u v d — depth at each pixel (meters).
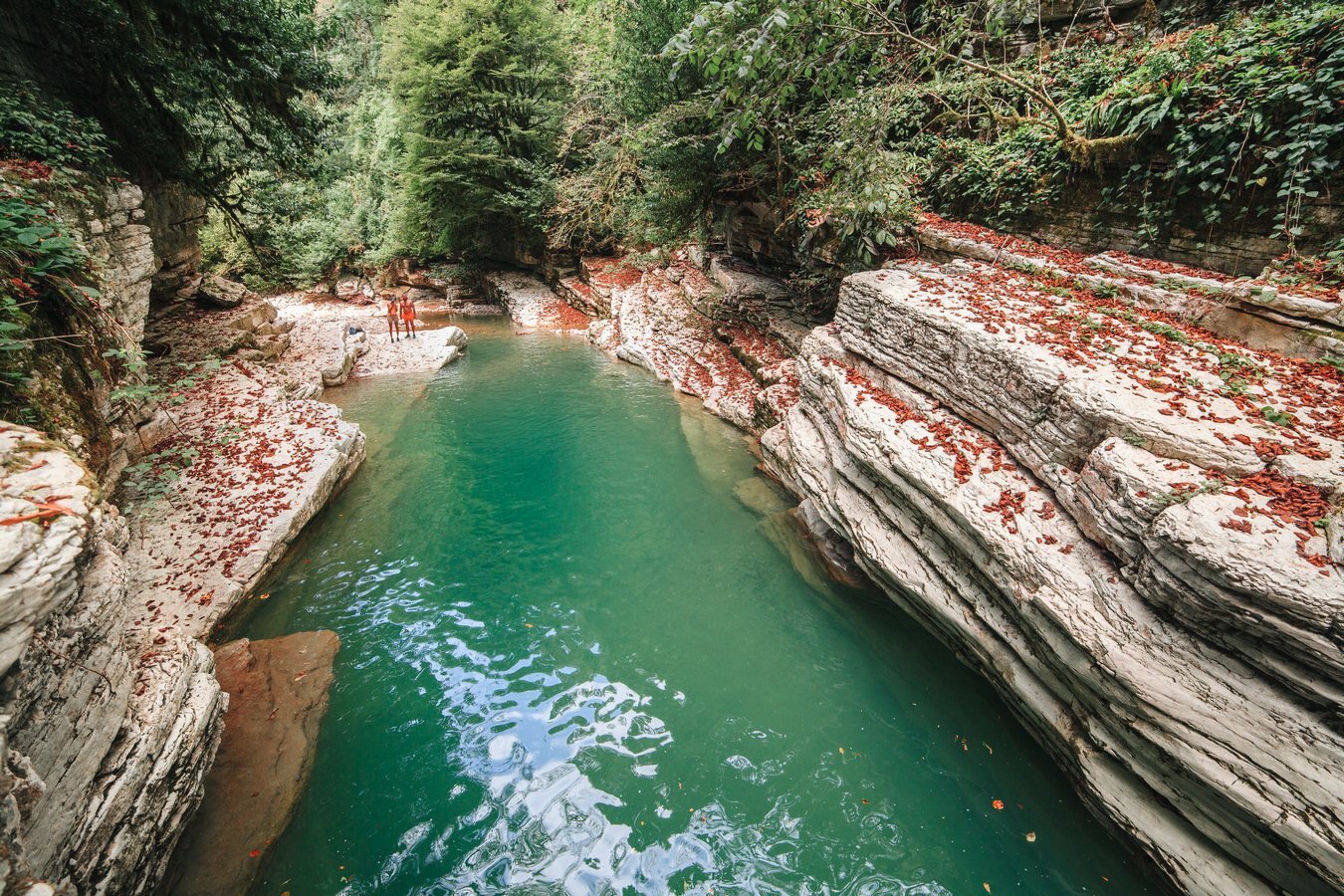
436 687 7.02
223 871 4.79
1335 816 3.43
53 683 3.44
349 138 35.94
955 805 5.55
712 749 6.24
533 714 6.67
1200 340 6.22
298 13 14.43
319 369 17.64
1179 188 7.38
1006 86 10.52
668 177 16.95
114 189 9.99
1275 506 4.07
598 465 13.05
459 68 25.42
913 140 11.72
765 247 18.03
